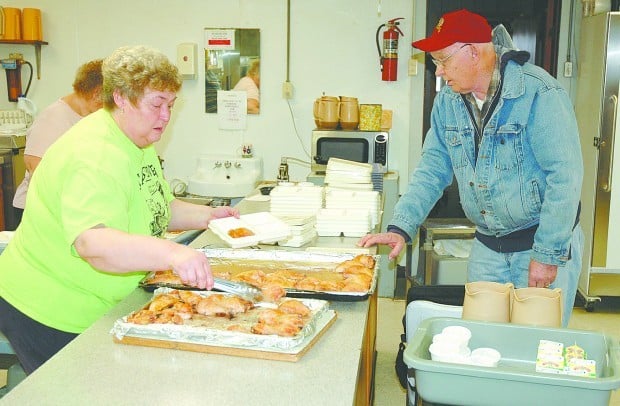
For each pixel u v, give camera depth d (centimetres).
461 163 233
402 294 438
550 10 427
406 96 442
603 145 375
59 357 134
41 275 168
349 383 124
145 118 163
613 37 363
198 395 119
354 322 157
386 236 235
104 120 166
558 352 136
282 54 446
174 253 142
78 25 456
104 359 133
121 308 162
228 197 435
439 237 414
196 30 450
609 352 134
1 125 443
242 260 202
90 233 144
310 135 455
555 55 431
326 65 445
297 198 265
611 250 387
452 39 205
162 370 129
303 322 144
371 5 433
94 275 166
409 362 128
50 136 296
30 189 170
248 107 455
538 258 212
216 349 136
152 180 185
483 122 219
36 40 447
